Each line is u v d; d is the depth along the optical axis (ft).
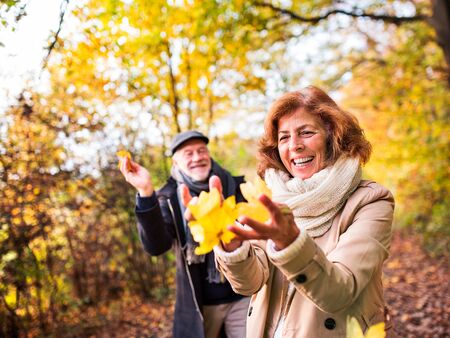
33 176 12.09
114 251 16.01
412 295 17.30
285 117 4.88
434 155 21.83
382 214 4.25
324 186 4.42
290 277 3.51
